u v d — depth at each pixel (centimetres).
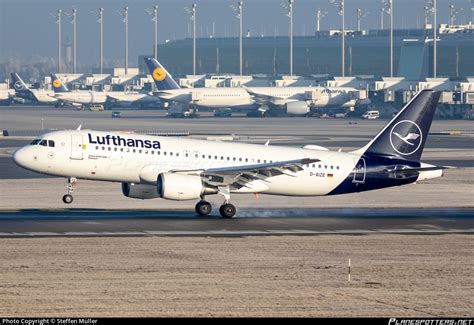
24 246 17262
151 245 17525
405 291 13625
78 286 13688
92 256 16238
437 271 15212
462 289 13812
